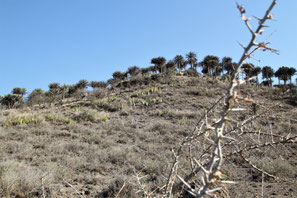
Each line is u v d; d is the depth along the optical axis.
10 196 3.99
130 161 6.43
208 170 0.67
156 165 5.47
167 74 34.06
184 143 1.18
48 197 4.04
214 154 0.68
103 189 4.65
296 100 16.14
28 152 7.14
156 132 11.27
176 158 1.19
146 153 7.64
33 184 4.38
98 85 33.75
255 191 3.85
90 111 15.69
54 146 7.89
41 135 9.96
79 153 7.47
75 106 20.70
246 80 0.71
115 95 24.59
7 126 11.49
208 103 18.28
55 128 11.69
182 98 21.91
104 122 13.98
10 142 8.20
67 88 27.34
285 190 3.99
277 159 4.63
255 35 0.69
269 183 4.40
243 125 1.03
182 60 45.44
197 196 0.64
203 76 37.03
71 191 4.54
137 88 27.89
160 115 16.61
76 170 5.85
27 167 5.44
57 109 19.70
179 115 15.68
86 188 4.73
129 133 11.16
